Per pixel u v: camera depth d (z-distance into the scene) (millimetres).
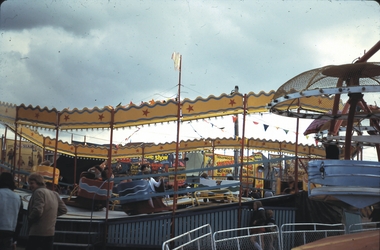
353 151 16266
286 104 12789
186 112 13430
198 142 22562
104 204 15047
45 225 8555
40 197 8469
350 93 8523
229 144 22312
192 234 13219
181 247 7594
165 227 13180
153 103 13508
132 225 13094
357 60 8953
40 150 21984
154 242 13078
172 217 13211
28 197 15484
